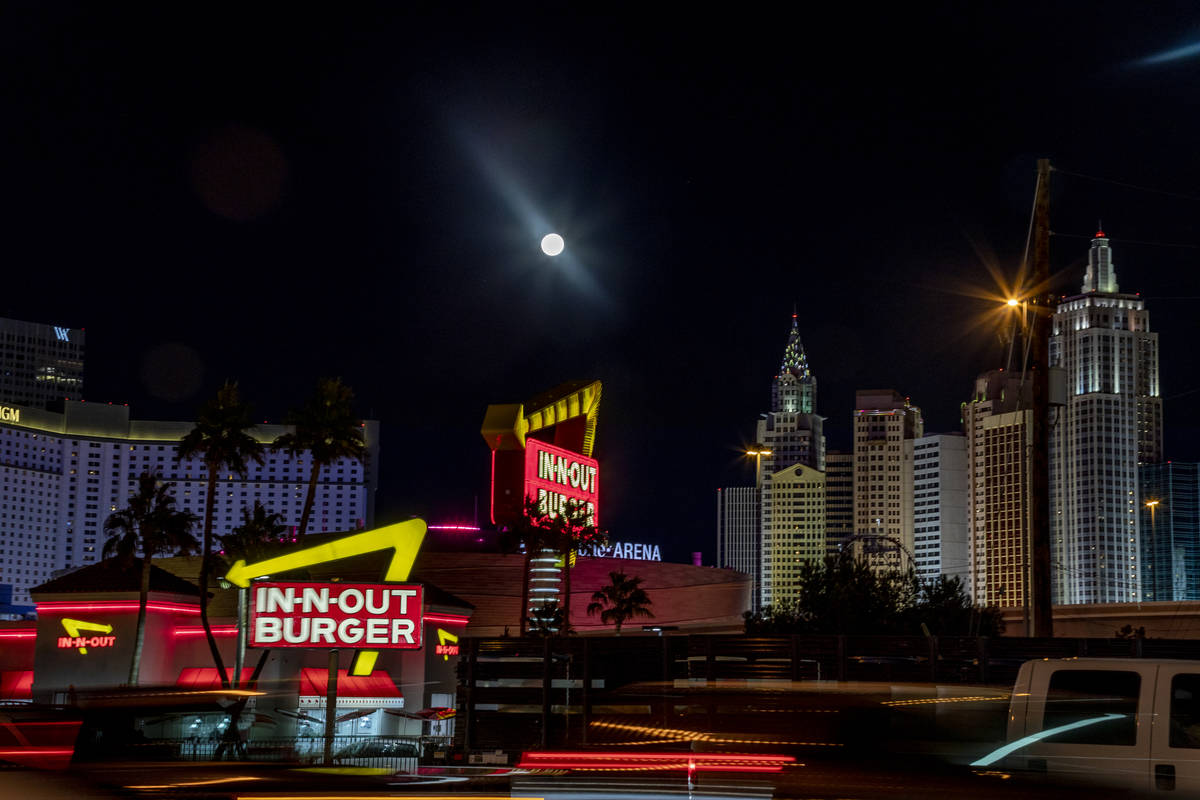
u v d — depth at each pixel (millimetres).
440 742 60688
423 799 13594
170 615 107625
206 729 14375
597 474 145875
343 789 13891
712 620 194250
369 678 99500
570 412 142625
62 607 105125
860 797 13094
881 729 14812
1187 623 129625
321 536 105250
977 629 92000
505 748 35188
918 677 32375
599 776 13734
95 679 103500
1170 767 12422
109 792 12070
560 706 35000
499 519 129125
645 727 15852
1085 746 12828
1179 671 12727
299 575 92188
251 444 96125
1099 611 135625
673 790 13406
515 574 177500
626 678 34875
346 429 93312
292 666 102438
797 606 93438
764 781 13391
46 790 11633
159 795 12500
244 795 13203
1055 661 13336
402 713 87438
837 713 15000
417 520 65375
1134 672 12891
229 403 95750
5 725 12742
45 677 104062
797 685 16031
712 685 15992
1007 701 15414
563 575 137625
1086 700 12992
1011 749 13141
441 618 108688
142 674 104062
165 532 97500
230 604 123750
